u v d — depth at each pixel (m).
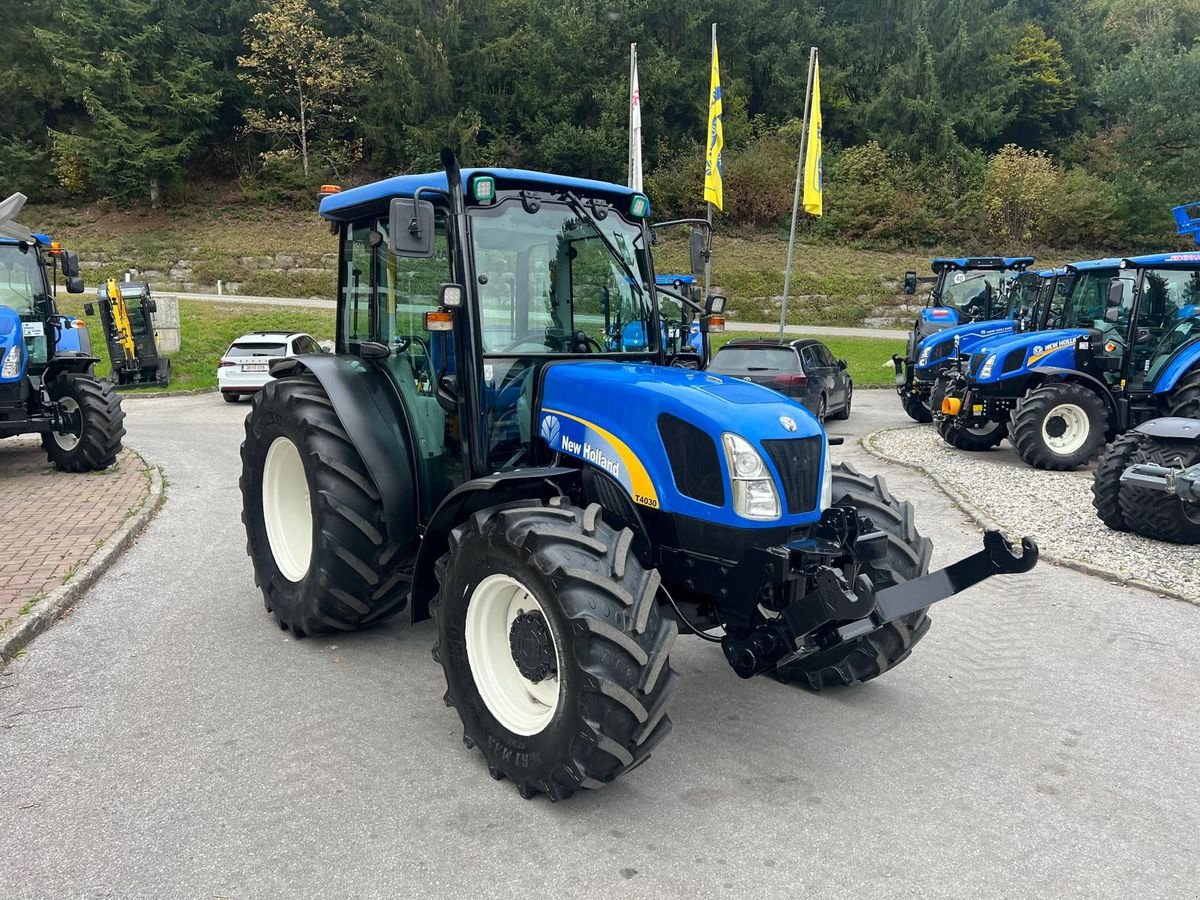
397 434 4.52
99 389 9.40
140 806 3.16
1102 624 5.21
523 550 3.11
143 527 7.29
